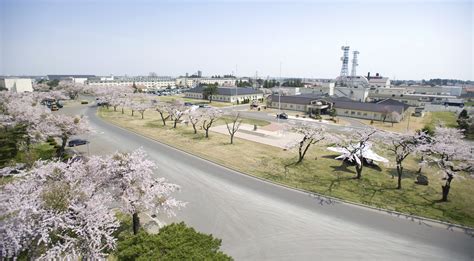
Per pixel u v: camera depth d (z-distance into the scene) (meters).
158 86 173.62
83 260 9.99
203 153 28.47
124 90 86.12
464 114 47.34
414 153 20.34
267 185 20.67
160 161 25.75
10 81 83.75
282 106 68.44
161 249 9.56
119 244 10.37
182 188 19.84
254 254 12.85
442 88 112.38
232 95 82.56
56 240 10.31
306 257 12.73
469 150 19.36
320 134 25.98
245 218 15.97
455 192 20.05
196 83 176.75
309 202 18.05
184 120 46.50
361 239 14.14
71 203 10.69
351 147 24.70
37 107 34.53
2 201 10.17
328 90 95.81
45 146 28.06
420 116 58.78
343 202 18.12
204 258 8.97
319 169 24.45
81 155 26.31
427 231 14.92
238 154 28.45
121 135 36.03
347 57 123.81
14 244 9.16
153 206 13.35
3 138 25.62
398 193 19.70
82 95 100.31
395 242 13.94
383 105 55.47
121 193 13.26
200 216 16.06
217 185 20.52
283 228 15.02
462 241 14.09
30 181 11.92
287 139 35.53
